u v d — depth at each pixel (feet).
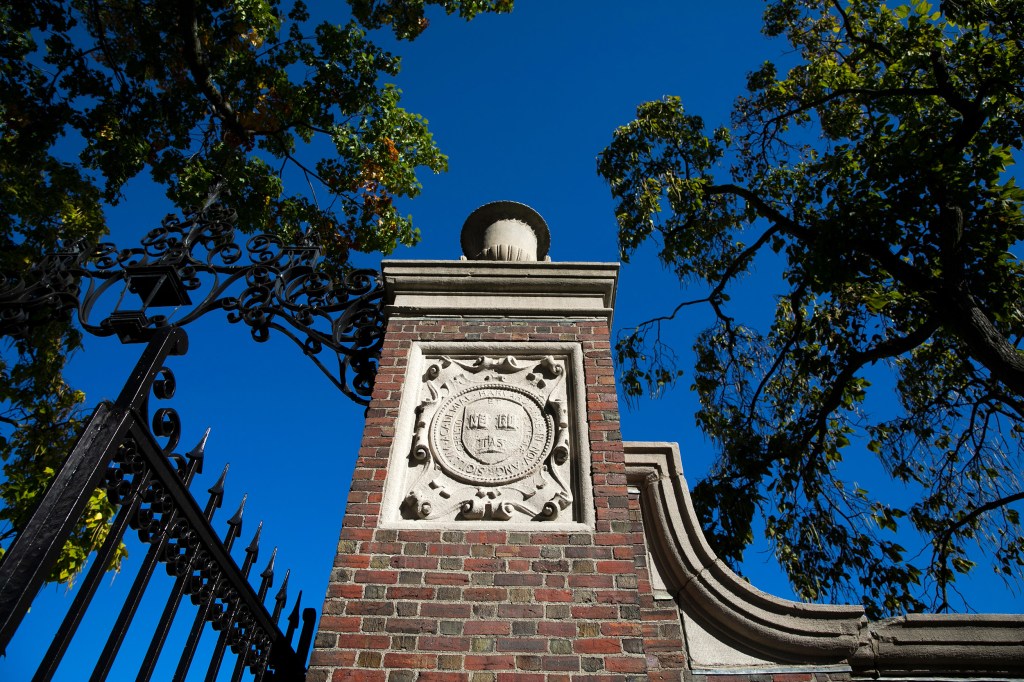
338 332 15.39
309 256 16.55
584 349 14.17
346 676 9.66
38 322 15.05
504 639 10.05
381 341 15.43
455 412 13.23
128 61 34.55
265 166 36.32
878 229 28.22
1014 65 28.32
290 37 36.52
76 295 14.94
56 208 31.14
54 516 8.66
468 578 10.73
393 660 9.82
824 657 11.80
